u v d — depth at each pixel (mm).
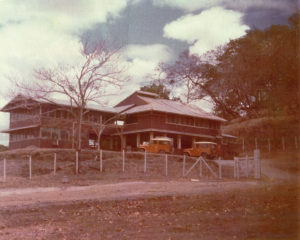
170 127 43938
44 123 39875
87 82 32906
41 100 37688
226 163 31922
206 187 19641
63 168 29344
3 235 11250
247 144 26781
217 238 9195
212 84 27625
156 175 28281
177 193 17906
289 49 14242
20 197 18891
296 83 14453
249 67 18156
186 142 44906
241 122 27500
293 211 9977
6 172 28344
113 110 45062
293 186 11727
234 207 11984
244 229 9461
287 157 12844
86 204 16344
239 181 21953
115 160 31562
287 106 14172
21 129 42312
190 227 10625
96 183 24625
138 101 45469
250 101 23453
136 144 45875
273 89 15078
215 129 37844
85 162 31141
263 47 15875
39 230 11898
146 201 16172
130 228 11422
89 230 11602
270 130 14883
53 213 14391
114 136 47062
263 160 19562
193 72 29531
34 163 30984
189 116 41531
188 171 28703
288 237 8656
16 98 37156
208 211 12359
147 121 43875
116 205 15867
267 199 11305
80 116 33125
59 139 40781
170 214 12906
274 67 14781
